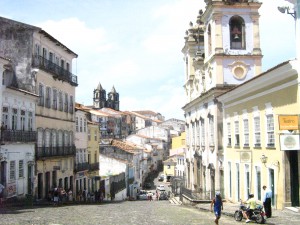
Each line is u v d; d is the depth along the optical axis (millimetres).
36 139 32750
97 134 52094
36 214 19641
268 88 21250
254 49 32156
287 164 19516
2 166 26734
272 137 21172
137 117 132625
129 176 62125
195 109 40219
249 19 32406
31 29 33531
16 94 29172
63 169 38906
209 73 33969
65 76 39625
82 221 17016
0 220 16516
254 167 23609
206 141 35031
